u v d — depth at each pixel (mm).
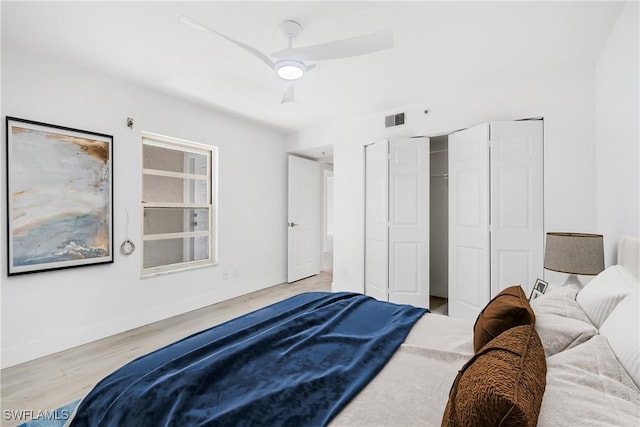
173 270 3432
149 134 3229
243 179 4273
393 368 1220
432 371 1192
